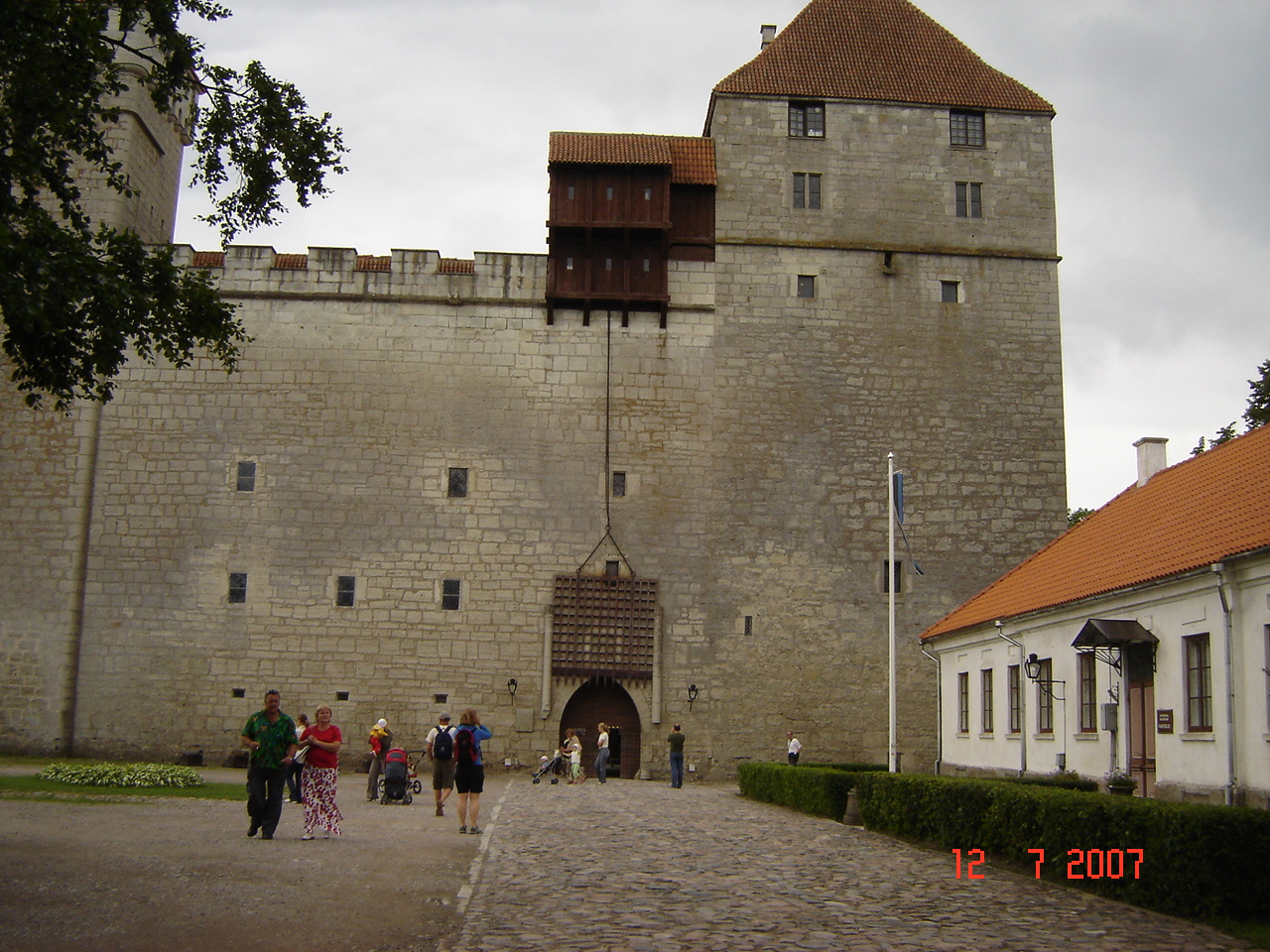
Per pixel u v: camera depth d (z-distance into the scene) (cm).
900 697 3947
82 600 3906
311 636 3894
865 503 4044
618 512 3997
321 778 1761
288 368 4053
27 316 1340
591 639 3906
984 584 4025
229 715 3850
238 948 979
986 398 4150
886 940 1105
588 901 1285
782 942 1084
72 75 1680
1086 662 2558
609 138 4228
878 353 4150
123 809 2095
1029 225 4284
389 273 4119
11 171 1644
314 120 1909
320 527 3959
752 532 4003
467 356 4078
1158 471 2998
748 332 4128
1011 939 1121
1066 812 1480
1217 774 2020
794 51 4425
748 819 2353
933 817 1895
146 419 4012
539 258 4138
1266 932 1148
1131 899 1328
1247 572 1956
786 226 4203
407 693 3869
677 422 4059
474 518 3978
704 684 3903
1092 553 2795
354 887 1311
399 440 4019
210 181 1902
